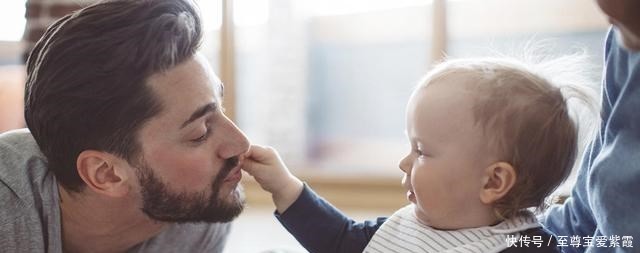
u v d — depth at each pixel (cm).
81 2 87
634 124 68
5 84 212
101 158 82
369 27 222
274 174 93
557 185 86
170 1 81
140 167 82
